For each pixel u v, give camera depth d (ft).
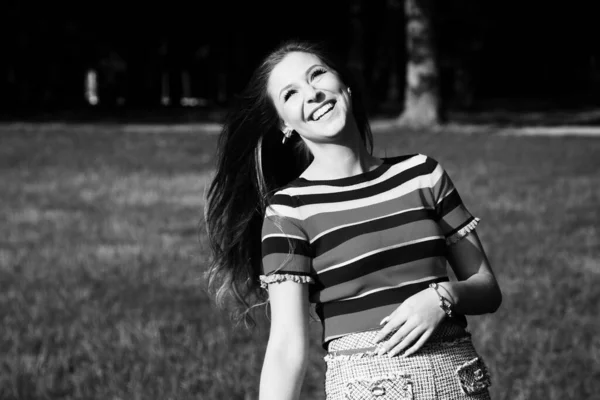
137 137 73.51
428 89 86.63
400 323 8.11
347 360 8.24
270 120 9.60
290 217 8.59
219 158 9.91
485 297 8.66
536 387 16.65
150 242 32.99
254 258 10.09
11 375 17.67
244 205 9.95
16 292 25.30
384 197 8.68
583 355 18.61
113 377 17.47
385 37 147.95
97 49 143.13
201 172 55.67
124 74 159.63
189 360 18.60
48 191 47.47
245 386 16.84
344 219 8.54
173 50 140.77
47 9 127.75
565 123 93.25
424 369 8.14
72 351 19.52
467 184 47.39
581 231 33.47
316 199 8.66
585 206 39.70
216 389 16.63
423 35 86.43
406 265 8.39
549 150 63.21
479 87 175.22
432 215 8.79
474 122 92.73
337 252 8.42
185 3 134.21
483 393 8.41
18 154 62.34
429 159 9.05
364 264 8.35
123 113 111.55
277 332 8.39
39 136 72.74
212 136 74.79
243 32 144.56
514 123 92.07
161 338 20.39
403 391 8.05
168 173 55.21
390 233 8.46
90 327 21.56
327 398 8.46
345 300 8.39
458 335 8.49
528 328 20.68
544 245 30.58
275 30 144.36
